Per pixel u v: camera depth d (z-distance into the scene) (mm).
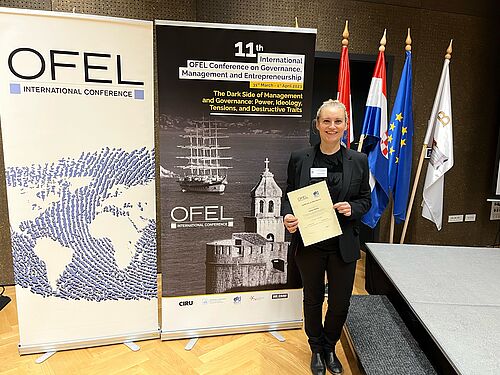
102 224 2357
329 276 2156
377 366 1954
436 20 3936
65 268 2354
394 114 3484
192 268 2510
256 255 2572
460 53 4086
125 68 2211
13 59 2064
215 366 2346
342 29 3701
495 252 2850
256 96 2383
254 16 3498
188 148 2361
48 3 3035
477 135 4352
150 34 2213
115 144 2283
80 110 2197
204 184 2420
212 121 2359
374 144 3410
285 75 2391
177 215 2422
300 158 2117
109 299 2465
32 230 2266
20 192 2211
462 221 4539
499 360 1594
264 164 2471
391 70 3869
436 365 2033
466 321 1883
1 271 3336
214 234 2494
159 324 2715
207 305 2582
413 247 2961
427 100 4070
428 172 3703
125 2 3193
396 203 3613
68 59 2123
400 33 3857
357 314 2482
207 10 3412
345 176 2023
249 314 2658
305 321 2291
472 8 4016
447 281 2328
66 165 2240
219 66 2303
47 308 2379
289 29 2342
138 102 2271
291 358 2434
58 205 2271
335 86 4004
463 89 4191
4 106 2102
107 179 2312
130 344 2533
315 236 2000
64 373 2258
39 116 2152
